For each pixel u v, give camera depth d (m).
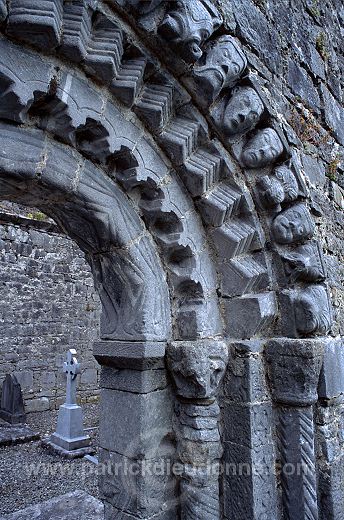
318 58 2.68
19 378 7.48
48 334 8.03
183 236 1.80
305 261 1.88
